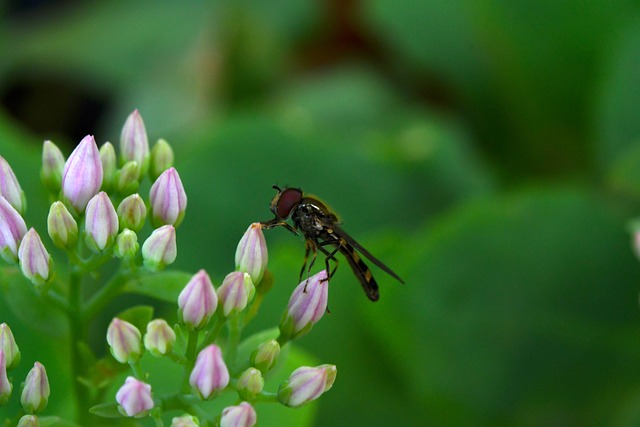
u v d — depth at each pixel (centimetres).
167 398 21
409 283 25
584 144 30
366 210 26
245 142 26
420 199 27
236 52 31
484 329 25
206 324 20
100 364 21
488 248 25
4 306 23
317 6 34
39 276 21
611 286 26
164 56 33
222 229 26
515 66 30
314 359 24
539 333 25
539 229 25
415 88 33
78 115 34
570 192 25
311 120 29
